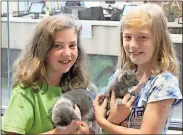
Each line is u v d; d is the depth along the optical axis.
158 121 1.10
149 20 1.17
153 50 1.19
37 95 1.26
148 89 1.17
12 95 1.25
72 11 2.18
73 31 1.29
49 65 1.30
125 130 1.10
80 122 1.17
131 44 1.19
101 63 1.98
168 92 1.12
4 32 1.95
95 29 2.15
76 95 1.24
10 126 1.19
